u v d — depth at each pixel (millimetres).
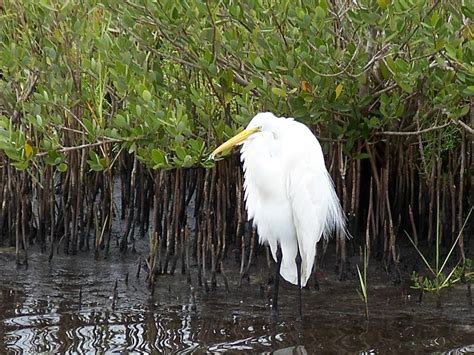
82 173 13875
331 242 13617
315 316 11234
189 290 12398
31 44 12938
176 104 12141
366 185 13680
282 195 11453
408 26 11008
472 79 10930
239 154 12930
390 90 12250
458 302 11625
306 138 11484
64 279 12953
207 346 10125
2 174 14430
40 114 12320
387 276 12680
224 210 12883
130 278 12969
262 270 13094
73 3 12500
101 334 10578
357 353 9852
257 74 11852
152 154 11766
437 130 12961
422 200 13516
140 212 14469
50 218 14219
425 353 9805
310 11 10906
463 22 11047
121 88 11719
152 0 11180
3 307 11641
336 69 11391
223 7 11820
